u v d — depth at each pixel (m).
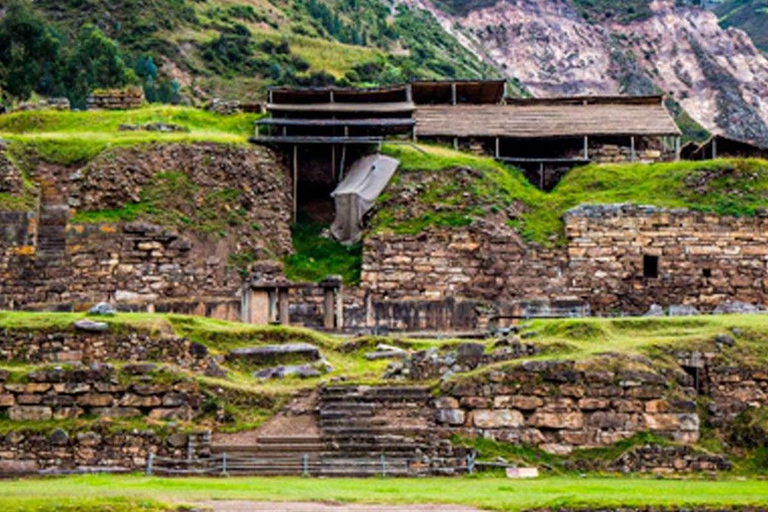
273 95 78.31
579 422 42.78
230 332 52.38
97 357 47.62
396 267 66.81
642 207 67.94
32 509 29.83
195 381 43.72
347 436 41.41
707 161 71.62
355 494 34.22
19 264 64.50
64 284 64.31
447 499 33.69
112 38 155.25
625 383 43.19
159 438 41.12
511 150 78.06
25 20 123.50
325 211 73.62
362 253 67.94
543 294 66.50
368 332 60.75
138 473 39.88
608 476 41.38
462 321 64.88
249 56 157.50
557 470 41.56
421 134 76.12
